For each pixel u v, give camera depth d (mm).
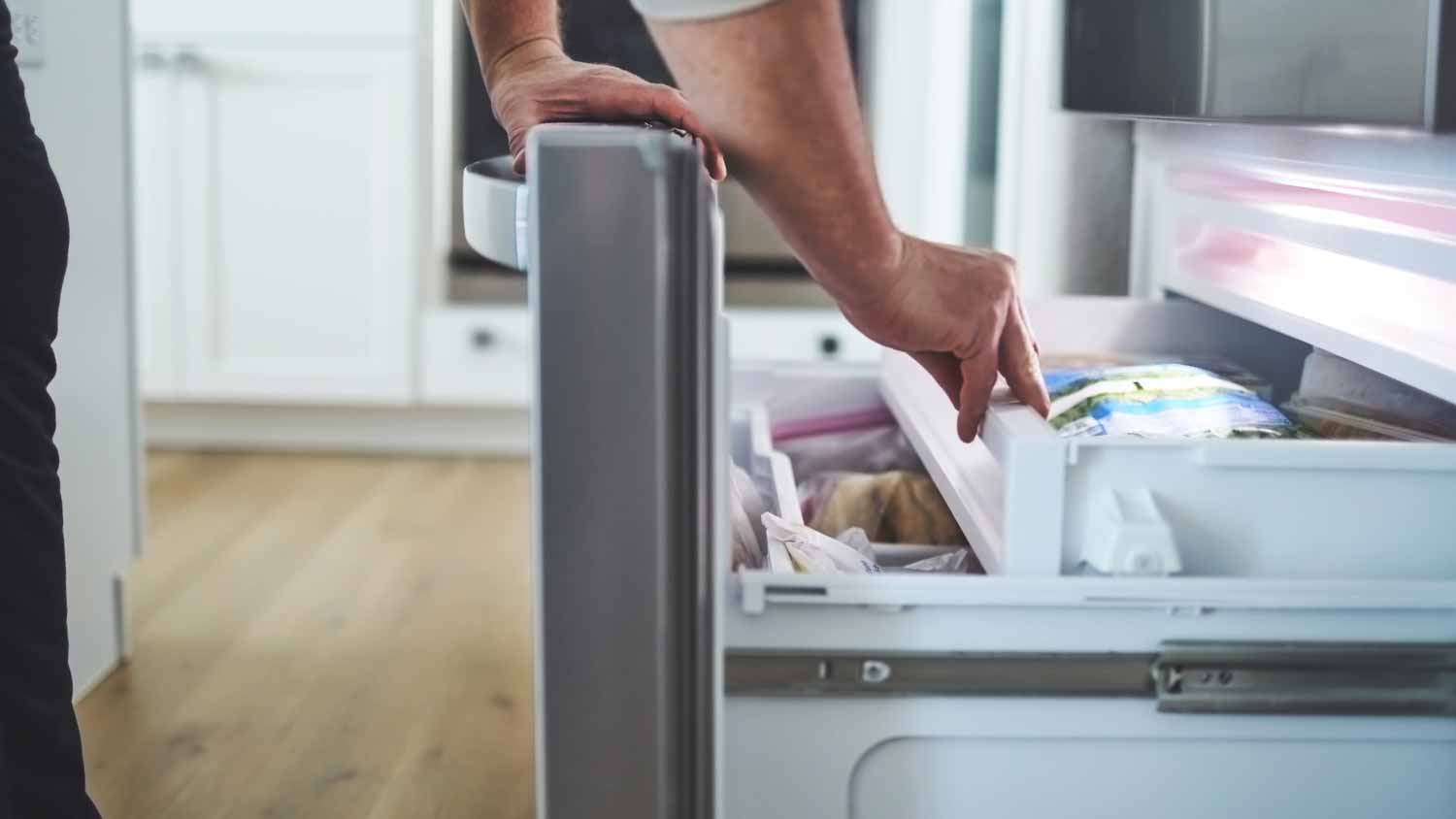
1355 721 907
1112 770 913
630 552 728
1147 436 1061
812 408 1452
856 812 916
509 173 948
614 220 696
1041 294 1794
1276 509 910
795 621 888
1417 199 926
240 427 3150
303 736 1694
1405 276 957
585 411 713
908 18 2793
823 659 890
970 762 910
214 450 3135
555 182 694
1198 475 905
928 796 914
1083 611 887
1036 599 876
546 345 708
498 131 2943
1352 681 894
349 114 2969
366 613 2119
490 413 3123
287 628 2055
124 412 1887
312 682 1854
